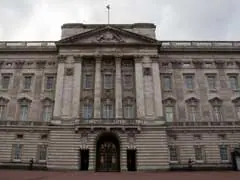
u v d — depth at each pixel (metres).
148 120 40.69
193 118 44.19
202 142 42.53
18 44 48.88
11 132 42.69
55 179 22.89
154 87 43.00
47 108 44.44
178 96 45.47
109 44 45.19
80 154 38.94
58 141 39.06
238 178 24.09
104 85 44.03
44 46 48.00
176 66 47.44
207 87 46.19
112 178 24.48
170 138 42.69
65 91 42.41
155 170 37.72
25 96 45.00
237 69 47.56
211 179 23.16
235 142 42.62
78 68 44.00
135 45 45.41
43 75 46.53
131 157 39.50
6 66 47.03
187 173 33.16
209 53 48.41
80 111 41.78
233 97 45.66
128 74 44.94
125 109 42.47
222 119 44.28
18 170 36.59
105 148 41.12
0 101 44.84
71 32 47.34
